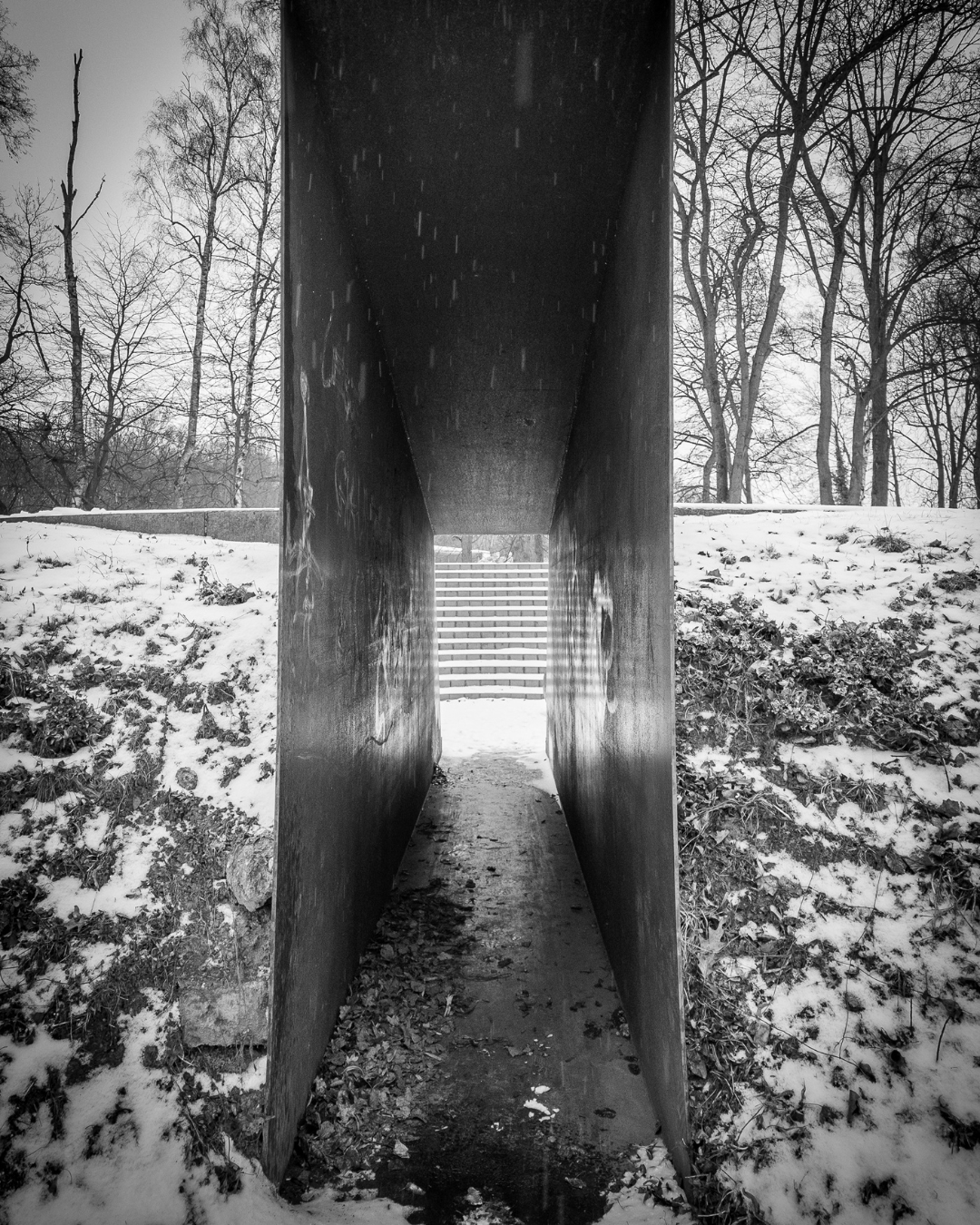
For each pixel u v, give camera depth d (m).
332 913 3.62
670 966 2.88
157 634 5.38
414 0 2.99
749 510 7.49
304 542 3.14
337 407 3.82
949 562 5.69
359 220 4.22
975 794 3.95
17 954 3.49
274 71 16.48
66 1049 3.16
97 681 4.92
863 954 3.39
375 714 4.85
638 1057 3.49
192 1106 2.99
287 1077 2.89
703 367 16.80
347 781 3.96
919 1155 2.73
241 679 4.98
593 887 5.07
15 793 4.20
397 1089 3.30
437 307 5.00
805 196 14.98
